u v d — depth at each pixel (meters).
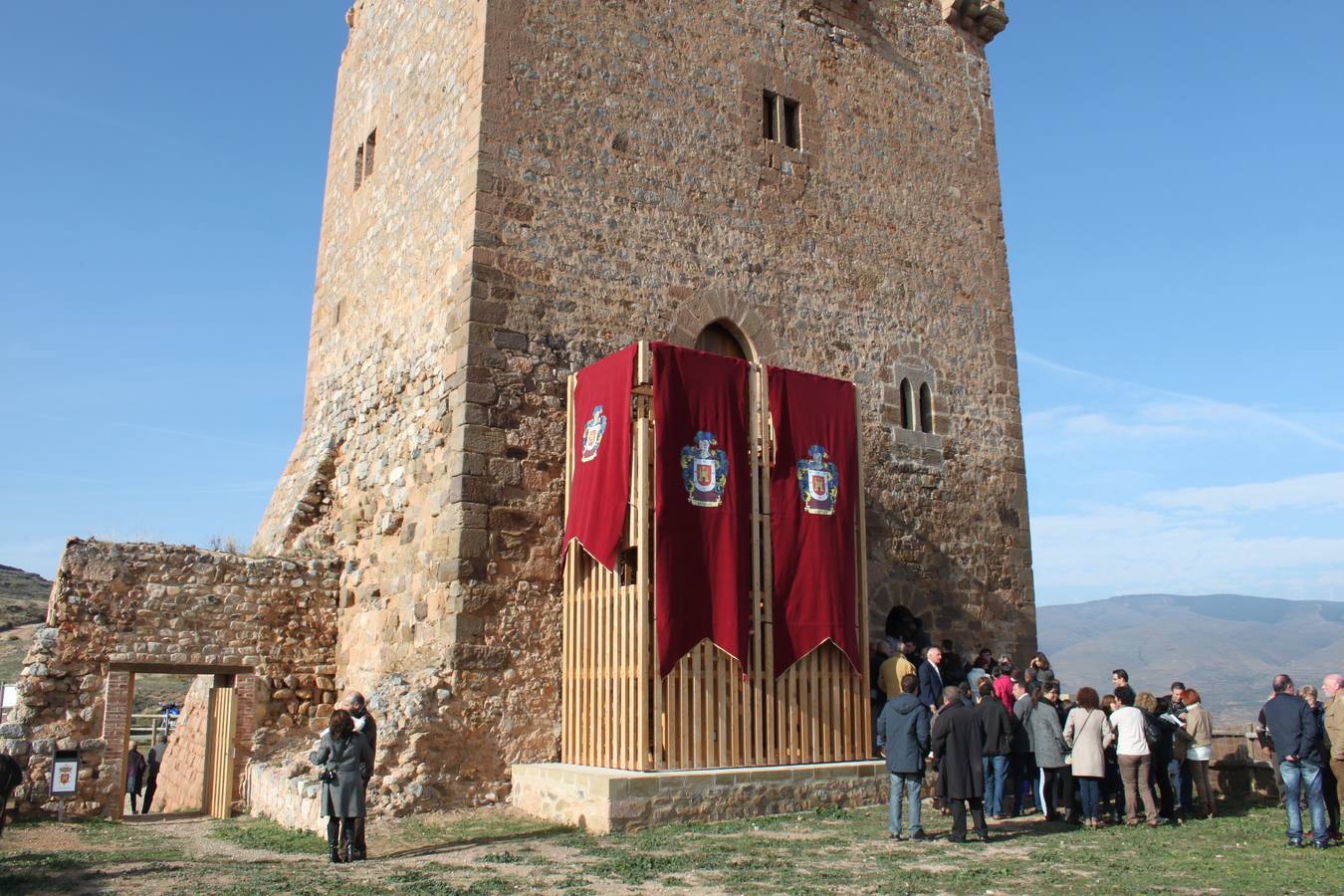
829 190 18.89
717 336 17.30
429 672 13.64
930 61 21.14
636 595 12.61
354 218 19.98
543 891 8.68
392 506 16.11
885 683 14.77
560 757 14.09
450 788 13.13
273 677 16.44
